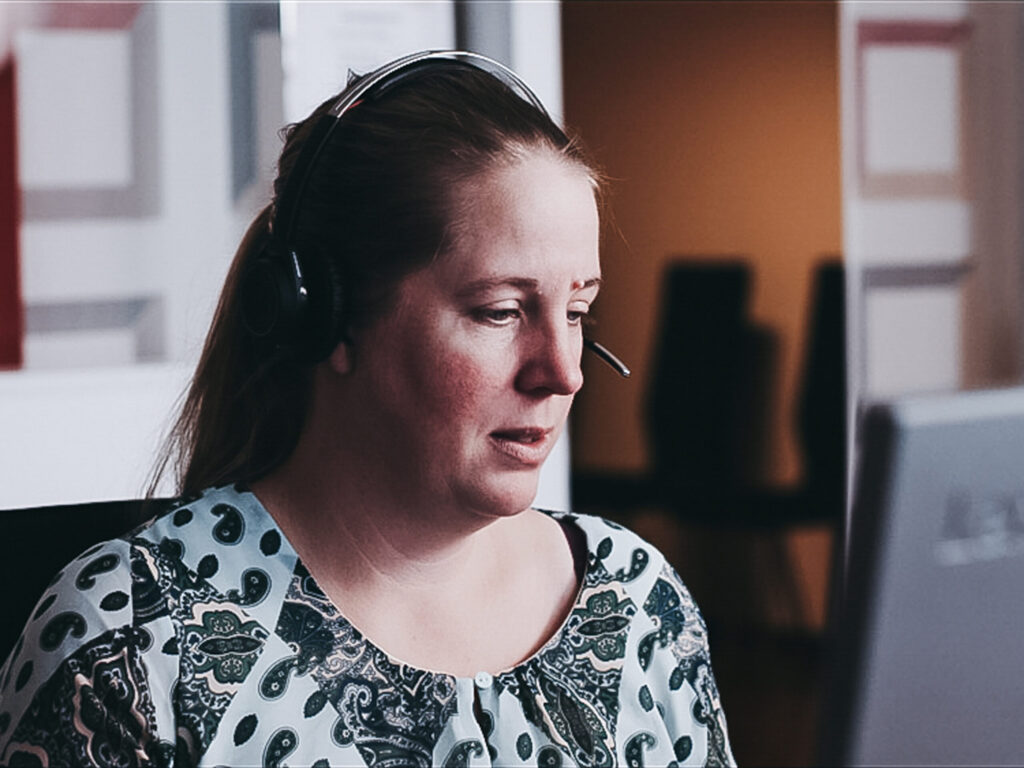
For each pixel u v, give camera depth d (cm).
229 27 270
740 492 318
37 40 262
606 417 308
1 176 263
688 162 309
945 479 61
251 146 273
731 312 317
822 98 326
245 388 100
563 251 87
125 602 89
